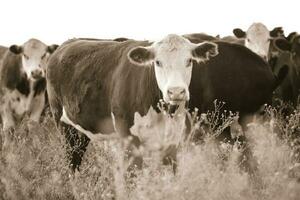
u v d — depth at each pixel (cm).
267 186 879
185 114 1051
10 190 945
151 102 1014
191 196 816
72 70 1225
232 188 841
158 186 813
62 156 1106
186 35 1367
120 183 957
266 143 1085
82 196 944
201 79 1230
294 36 1606
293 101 1496
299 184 880
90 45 1236
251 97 1244
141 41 1123
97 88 1138
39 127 1558
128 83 1053
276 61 1616
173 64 982
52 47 1714
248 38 1745
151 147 1029
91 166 1117
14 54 1694
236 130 1258
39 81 1681
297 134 1318
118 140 1117
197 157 912
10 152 1061
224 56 1247
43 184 977
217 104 1232
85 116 1176
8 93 1680
